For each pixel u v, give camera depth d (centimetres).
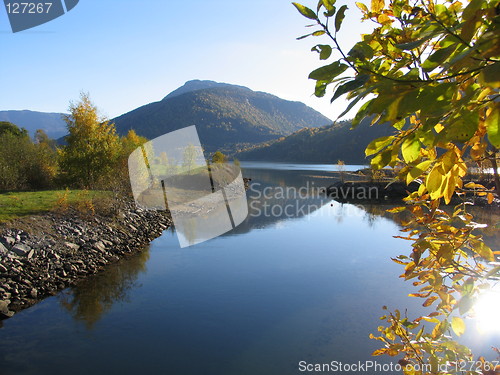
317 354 673
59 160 2044
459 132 50
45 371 622
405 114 51
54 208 1434
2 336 735
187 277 1095
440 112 49
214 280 1070
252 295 963
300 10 68
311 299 931
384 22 92
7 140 2134
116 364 646
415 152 72
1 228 1150
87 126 2005
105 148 1955
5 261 988
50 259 1080
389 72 75
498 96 50
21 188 1986
